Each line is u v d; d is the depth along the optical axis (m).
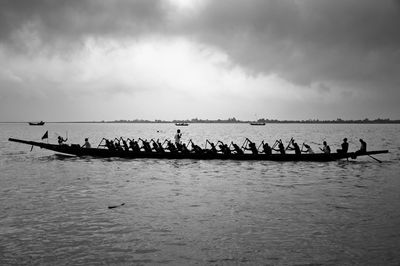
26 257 11.12
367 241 12.36
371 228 13.74
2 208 16.88
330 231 13.44
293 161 35.75
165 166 33.16
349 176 27.02
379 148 62.00
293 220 14.91
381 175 27.52
